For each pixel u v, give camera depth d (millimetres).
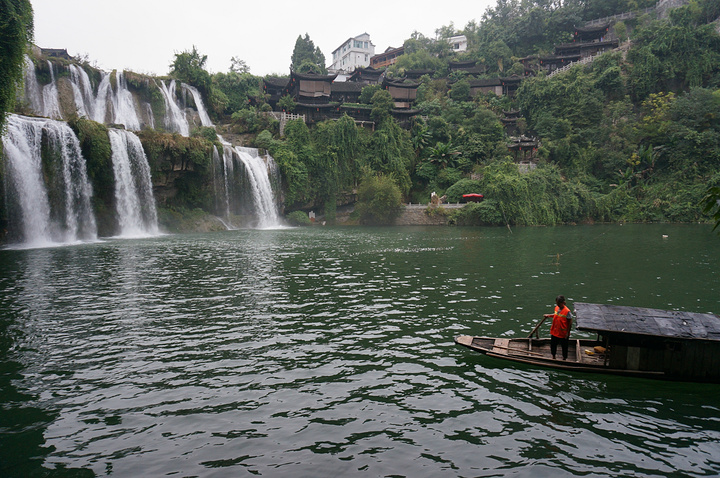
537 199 66312
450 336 13625
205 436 7832
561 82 88750
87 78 62656
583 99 84875
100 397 9352
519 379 10531
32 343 12734
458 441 7773
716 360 9992
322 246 37875
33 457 7152
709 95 75562
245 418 8484
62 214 41875
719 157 70562
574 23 115562
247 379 10305
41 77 57906
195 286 20641
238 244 38969
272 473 6738
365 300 18125
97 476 6656
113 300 17812
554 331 11102
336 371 10828
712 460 7359
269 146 67750
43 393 9539
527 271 25547
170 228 52781
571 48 106062
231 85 89438
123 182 47531
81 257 29797
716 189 7340
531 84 93812
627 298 18953
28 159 38938
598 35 110438
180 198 55156
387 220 71250
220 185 57875
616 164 77625
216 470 6809
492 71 115562
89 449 7402
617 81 85625
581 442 7836
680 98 77000
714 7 93188
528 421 8547
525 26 118312
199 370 10820
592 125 84312
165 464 6977
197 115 75375
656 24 91812
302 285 21047
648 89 85688
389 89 94938
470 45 134875
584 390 9977
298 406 9000
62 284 20859
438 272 24938
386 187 69375
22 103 45906
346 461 7086
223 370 10828
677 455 7488
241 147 62875
